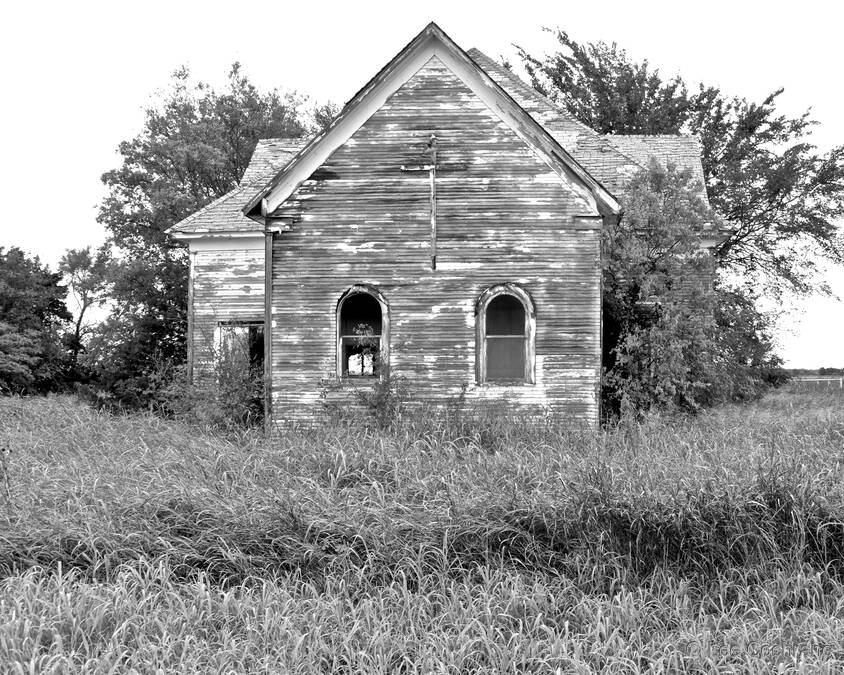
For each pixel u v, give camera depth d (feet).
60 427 67.92
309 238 69.56
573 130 90.89
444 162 69.10
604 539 37.76
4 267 188.03
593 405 68.13
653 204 73.15
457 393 68.44
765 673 29.43
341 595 34.65
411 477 44.42
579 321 68.49
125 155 150.10
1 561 36.17
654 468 43.39
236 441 59.88
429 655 29.71
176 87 163.63
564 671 29.45
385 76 68.74
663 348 69.26
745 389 111.86
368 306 76.48
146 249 142.10
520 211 68.90
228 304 90.58
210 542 37.50
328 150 69.67
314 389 69.05
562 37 151.33
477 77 68.74
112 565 36.19
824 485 40.83
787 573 36.78
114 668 27.40
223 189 157.99
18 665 26.58
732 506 38.50
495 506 39.19
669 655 30.50
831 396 110.52
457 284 68.95
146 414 79.56
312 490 41.75
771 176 130.00
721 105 145.48
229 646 29.78
